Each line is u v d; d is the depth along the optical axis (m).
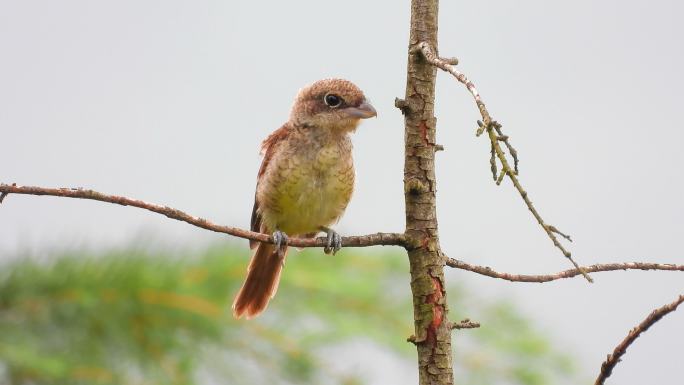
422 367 7.98
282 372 10.73
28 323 10.27
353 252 11.93
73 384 10.26
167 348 10.53
